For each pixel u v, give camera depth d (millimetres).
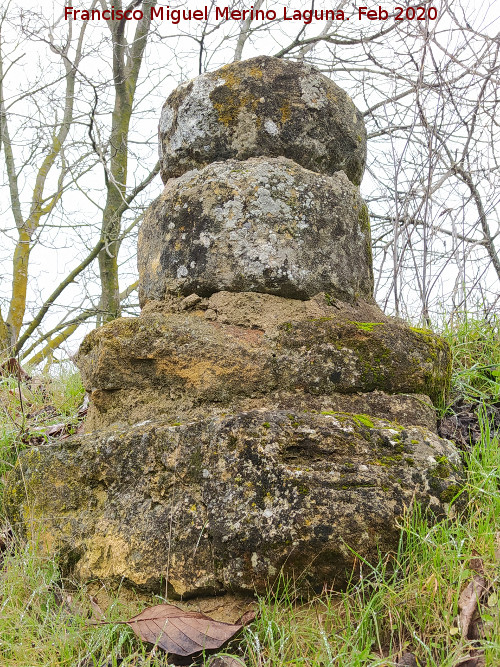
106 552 2254
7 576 2285
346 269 2779
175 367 2494
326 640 1766
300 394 2424
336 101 2957
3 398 3961
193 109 2900
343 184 2893
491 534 2016
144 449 2330
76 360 2996
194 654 1883
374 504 1982
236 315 2582
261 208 2670
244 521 1992
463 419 3043
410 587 1894
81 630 1994
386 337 2500
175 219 2795
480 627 1800
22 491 2582
